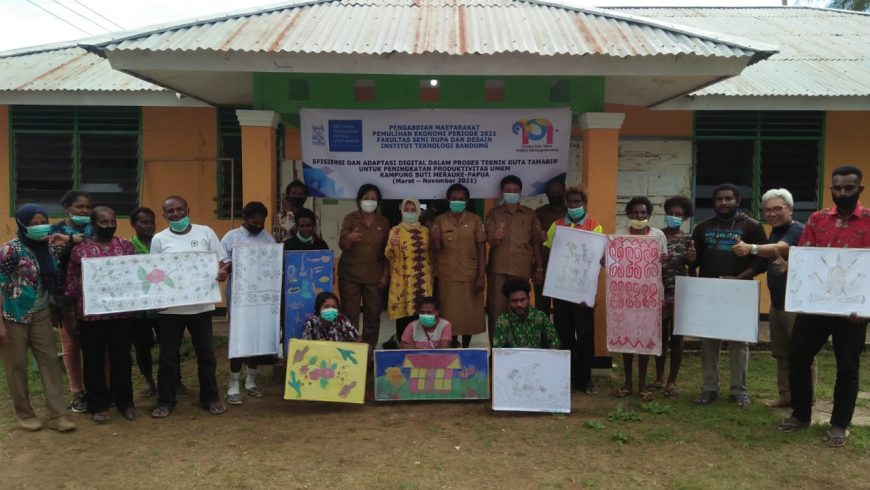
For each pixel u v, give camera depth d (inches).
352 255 244.2
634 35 243.0
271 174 252.5
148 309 198.4
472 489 154.3
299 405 221.0
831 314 178.2
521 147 252.7
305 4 274.1
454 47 223.9
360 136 252.1
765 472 164.9
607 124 250.2
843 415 181.8
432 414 210.5
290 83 257.0
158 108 362.3
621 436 186.2
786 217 205.3
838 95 322.7
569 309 235.1
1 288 185.6
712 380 221.6
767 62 372.2
